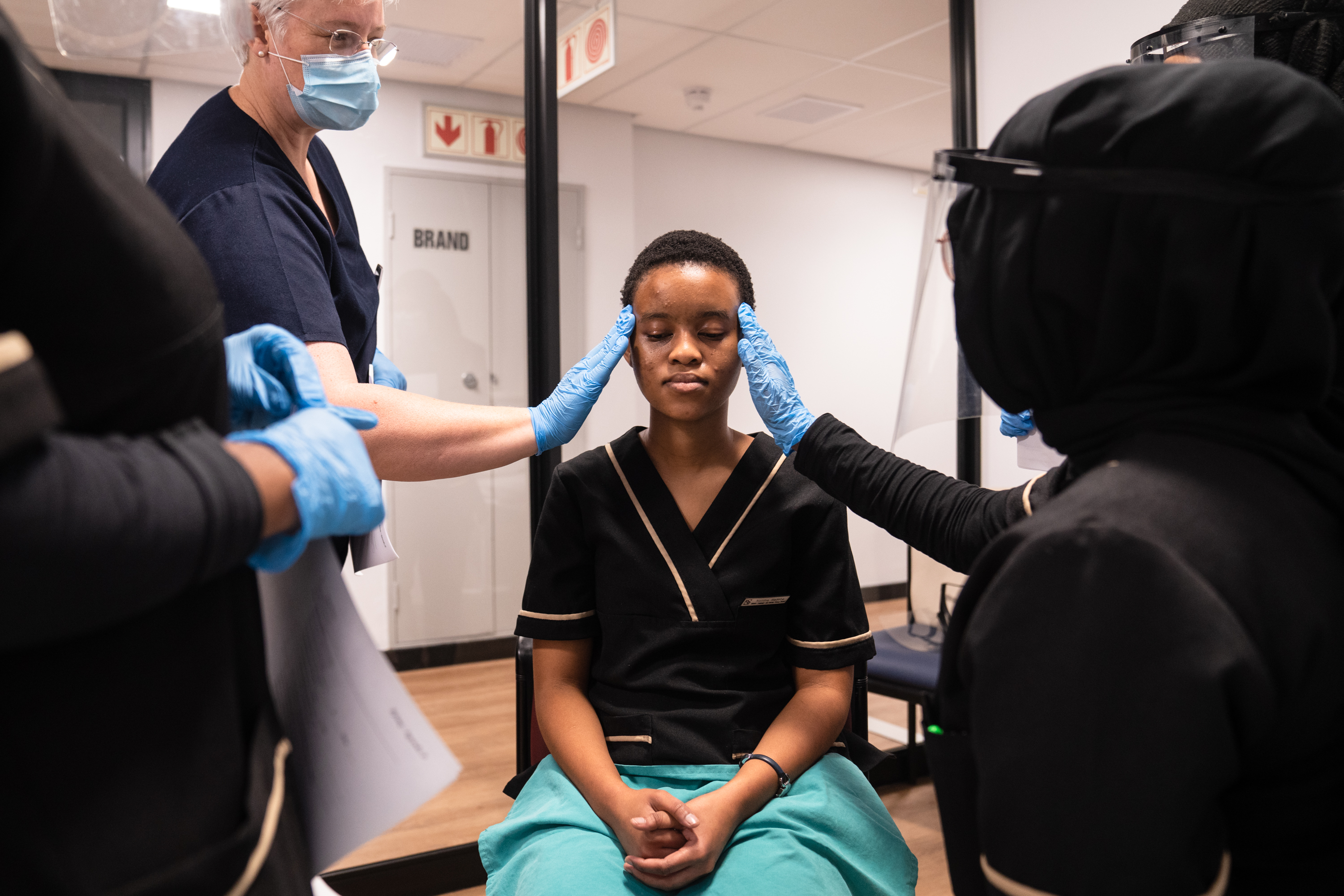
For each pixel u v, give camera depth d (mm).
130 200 421
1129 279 484
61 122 382
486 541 3295
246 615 523
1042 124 512
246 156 1069
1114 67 515
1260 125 457
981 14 2490
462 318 3156
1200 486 451
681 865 870
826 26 2984
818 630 1108
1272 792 458
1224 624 400
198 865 429
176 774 435
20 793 380
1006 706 446
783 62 3225
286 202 1065
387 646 3160
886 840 1021
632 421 3672
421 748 530
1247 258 465
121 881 405
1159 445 478
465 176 3129
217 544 407
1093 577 427
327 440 490
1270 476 468
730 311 1115
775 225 4047
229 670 485
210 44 1150
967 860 546
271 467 458
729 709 1063
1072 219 495
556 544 1154
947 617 2545
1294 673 425
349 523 494
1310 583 438
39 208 364
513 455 1129
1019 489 792
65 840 390
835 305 4219
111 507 362
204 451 419
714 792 948
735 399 3797
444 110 3082
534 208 2193
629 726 1071
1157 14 2057
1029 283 517
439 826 2178
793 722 1056
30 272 374
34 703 387
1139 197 478
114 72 1993
